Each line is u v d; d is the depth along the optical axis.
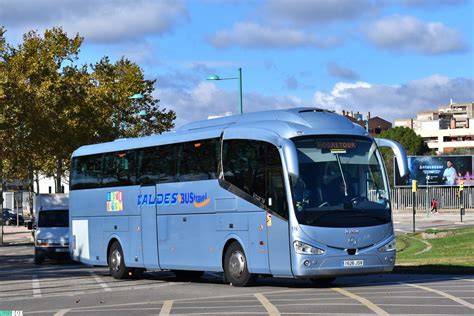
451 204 87.75
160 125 60.25
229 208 18.78
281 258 17.08
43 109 49.06
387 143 17.81
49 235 34.00
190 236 20.27
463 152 119.31
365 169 17.44
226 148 19.11
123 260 23.33
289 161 16.64
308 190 16.86
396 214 80.44
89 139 52.19
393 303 13.64
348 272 16.78
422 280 19.31
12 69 49.06
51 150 51.25
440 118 181.38
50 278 24.53
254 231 17.94
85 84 51.69
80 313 14.22
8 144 48.97
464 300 13.91
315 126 17.52
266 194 17.61
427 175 88.06
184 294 17.53
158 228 21.66
